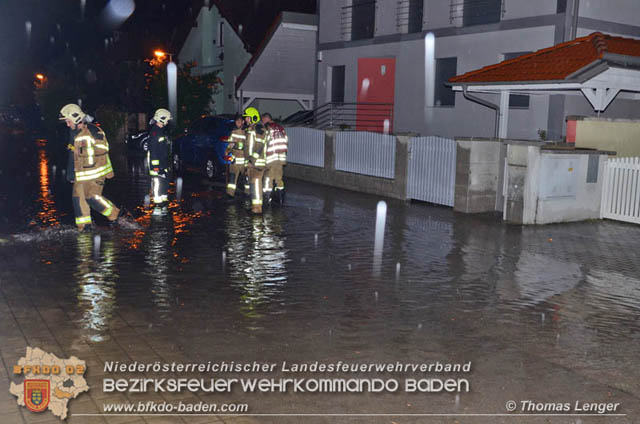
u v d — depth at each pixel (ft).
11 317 19.02
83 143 32.30
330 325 19.22
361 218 39.83
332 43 76.84
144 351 16.60
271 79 83.20
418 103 65.51
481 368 16.15
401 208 44.68
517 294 23.31
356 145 53.83
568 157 39.06
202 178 59.52
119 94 127.54
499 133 49.75
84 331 17.95
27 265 25.58
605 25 54.34
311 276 25.13
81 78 134.31
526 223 38.55
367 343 17.75
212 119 58.70
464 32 60.13
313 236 33.50
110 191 50.03
